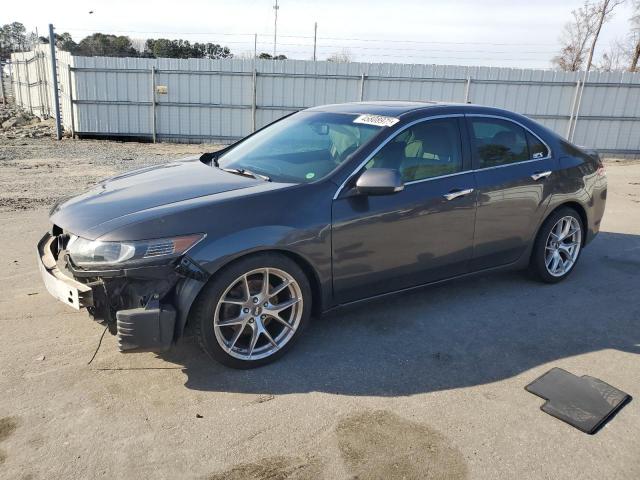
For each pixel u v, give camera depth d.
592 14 33.06
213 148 16.34
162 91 16.98
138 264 3.07
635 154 18.20
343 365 3.60
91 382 3.29
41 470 2.57
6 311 4.18
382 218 3.79
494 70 17.28
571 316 4.47
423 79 17.23
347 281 3.78
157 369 3.46
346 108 4.59
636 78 17.48
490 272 4.69
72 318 4.09
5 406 3.03
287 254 3.51
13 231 6.36
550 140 4.98
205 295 3.24
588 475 2.65
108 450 2.72
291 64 16.92
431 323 4.27
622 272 5.62
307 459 2.70
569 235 5.21
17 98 26.42
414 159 4.03
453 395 3.30
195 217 3.23
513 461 2.73
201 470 2.61
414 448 2.80
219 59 16.78
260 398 3.20
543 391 3.36
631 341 4.07
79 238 3.21
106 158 13.23
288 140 4.38
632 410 3.19
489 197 4.38
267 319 3.60
